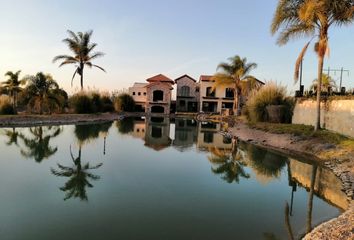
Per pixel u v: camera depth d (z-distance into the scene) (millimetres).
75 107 31797
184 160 12758
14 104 27156
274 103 21656
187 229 5824
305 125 18000
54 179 9039
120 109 45469
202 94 49969
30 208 6660
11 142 15430
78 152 13547
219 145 17266
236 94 37062
